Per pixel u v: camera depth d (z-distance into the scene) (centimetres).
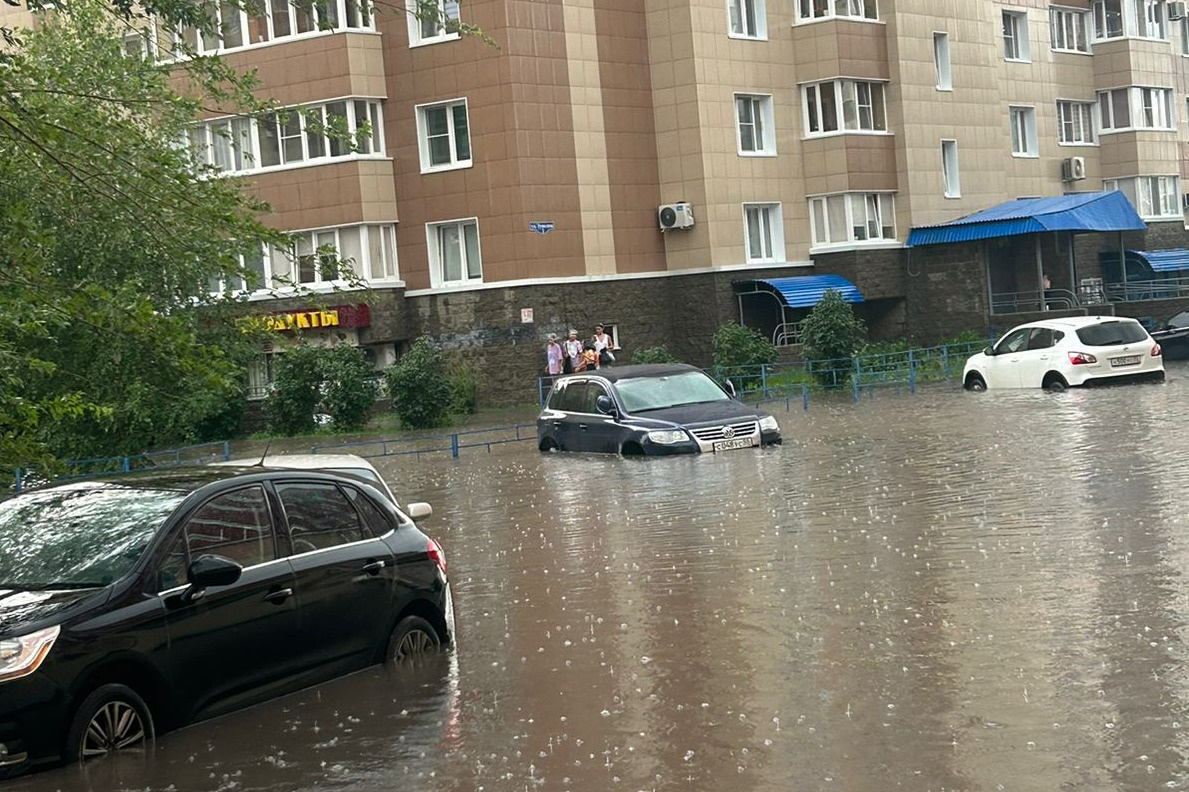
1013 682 843
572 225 4147
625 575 1321
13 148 1158
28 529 901
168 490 913
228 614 881
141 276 1938
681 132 4350
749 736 778
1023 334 3288
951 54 4956
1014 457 2000
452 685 946
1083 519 1412
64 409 988
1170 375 3388
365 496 1029
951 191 4966
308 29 4038
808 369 3984
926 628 999
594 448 2536
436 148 4119
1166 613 986
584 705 873
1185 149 6225
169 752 819
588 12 4216
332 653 957
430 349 3741
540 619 1152
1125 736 727
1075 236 5366
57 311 1005
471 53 4047
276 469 972
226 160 4078
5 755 771
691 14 4328
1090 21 5881
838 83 4616
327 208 4031
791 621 1058
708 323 4356
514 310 4038
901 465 2020
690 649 998
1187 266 5809
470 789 726
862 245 4619
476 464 2564
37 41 2114
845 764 716
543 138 4091
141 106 1741
